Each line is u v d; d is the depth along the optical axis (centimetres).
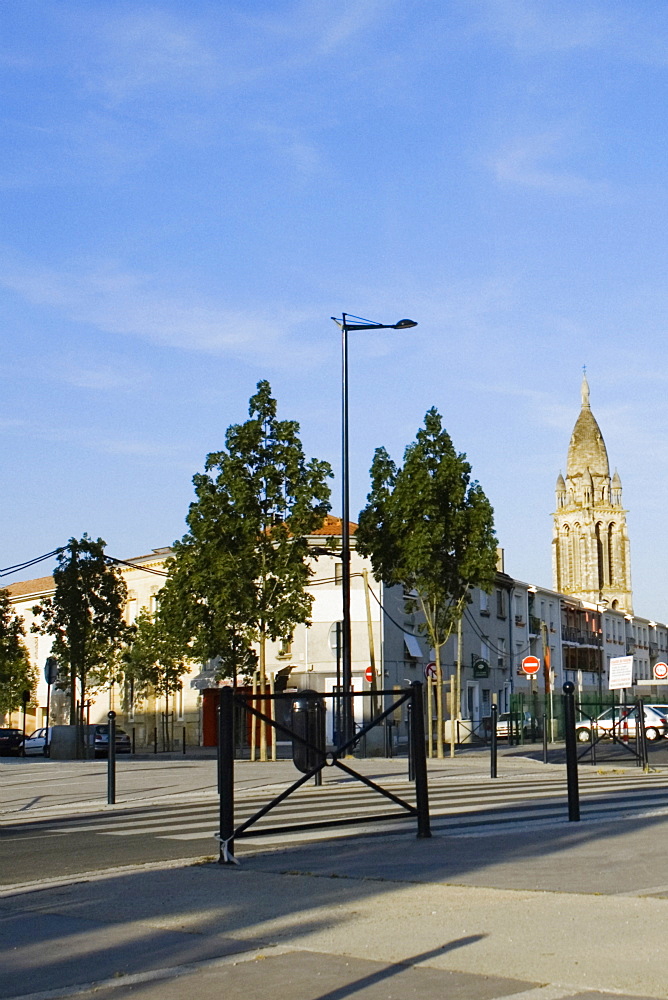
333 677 5144
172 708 5766
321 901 798
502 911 728
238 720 3278
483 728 5206
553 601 8075
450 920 708
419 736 1166
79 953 671
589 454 13888
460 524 3173
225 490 3269
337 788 2045
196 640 3438
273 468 3244
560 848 1034
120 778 2503
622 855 974
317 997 549
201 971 612
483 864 945
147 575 6197
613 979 550
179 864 1026
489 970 581
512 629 6769
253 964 622
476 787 1970
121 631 4472
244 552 3231
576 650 8844
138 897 850
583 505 13675
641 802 1553
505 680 6588
